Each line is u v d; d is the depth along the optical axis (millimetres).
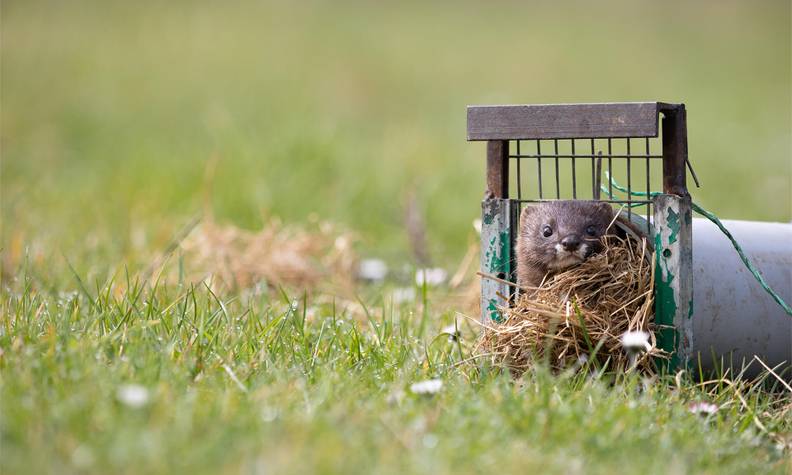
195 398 7867
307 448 7070
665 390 9516
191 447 6914
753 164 28750
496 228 10852
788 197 25234
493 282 10828
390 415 7945
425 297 12438
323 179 23125
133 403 7406
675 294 10062
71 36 40594
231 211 20391
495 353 10359
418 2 55688
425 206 21703
